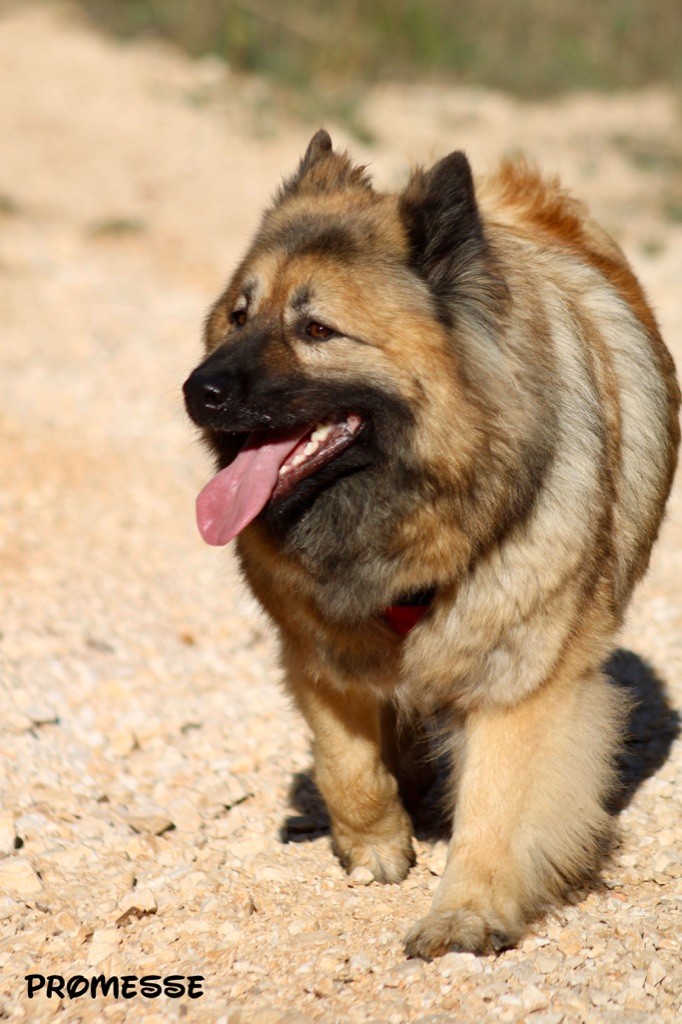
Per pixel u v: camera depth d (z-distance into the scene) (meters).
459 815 5.58
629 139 25.81
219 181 22.58
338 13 30.09
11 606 9.03
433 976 4.98
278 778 7.28
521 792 5.52
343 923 5.62
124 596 9.51
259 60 29.23
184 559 10.26
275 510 5.39
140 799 6.99
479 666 5.47
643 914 5.48
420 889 5.98
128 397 13.59
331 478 5.40
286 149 24.55
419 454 5.25
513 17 31.52
